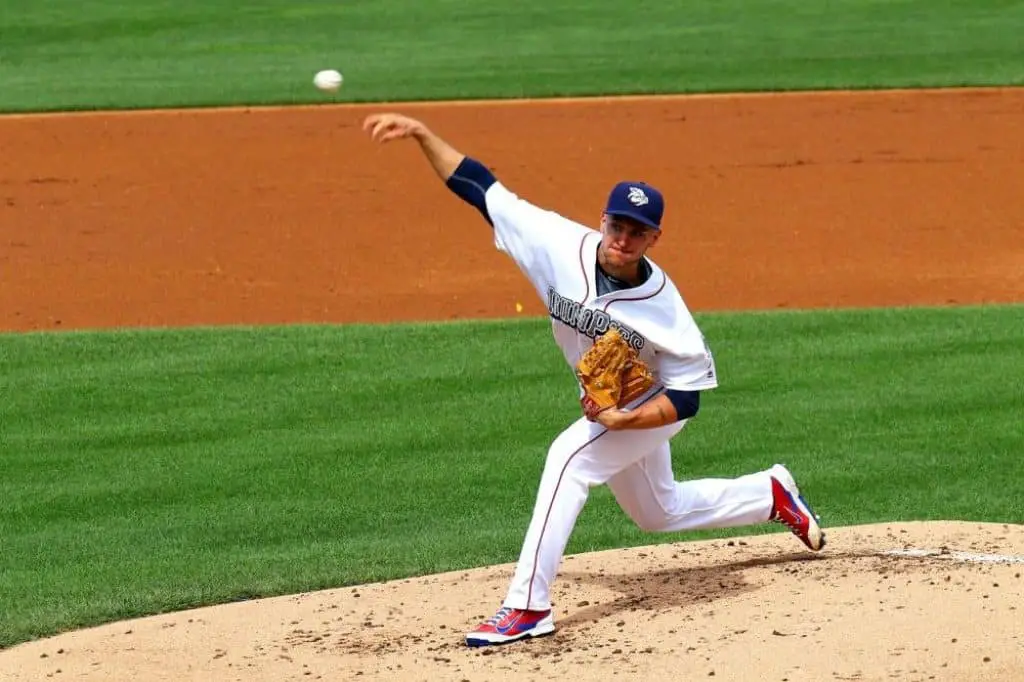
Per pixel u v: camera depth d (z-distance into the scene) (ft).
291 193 220.43
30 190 222.89
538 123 259.19
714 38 351.46
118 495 103.14
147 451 111.96
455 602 78.79
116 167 235.20
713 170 227.40
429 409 119.65
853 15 381.19
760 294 168.86
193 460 109.70
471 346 137.80
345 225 203.92
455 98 280.31
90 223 206.80
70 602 83.56
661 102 272.92
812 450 107.86
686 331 68.69
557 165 232.53
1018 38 330.13
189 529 96.58
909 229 195.31
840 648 63.98
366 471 106.52
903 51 318.65
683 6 413.18
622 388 68.80
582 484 70.69
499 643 69.51
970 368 126.31
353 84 297.74
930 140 239.30
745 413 116.47
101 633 76.89
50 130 258.78
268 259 188.96
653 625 70.69
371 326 147.02
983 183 215.10
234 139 251.80
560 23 390.01
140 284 178.81
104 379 129.90
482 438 112.68
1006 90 271.49
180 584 86.07
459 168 71.72
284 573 87.35
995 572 74.54
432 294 171.73
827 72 295.28
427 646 70.79
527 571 70.03
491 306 165.27
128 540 94.84
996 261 179.22
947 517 94.17
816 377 125.39
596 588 78.89
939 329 140.26
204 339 142.92
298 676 67.21
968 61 302.25
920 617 67.26
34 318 164.45
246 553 91.76
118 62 339.98
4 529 97.35
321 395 124.06
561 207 210.79
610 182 222.48
